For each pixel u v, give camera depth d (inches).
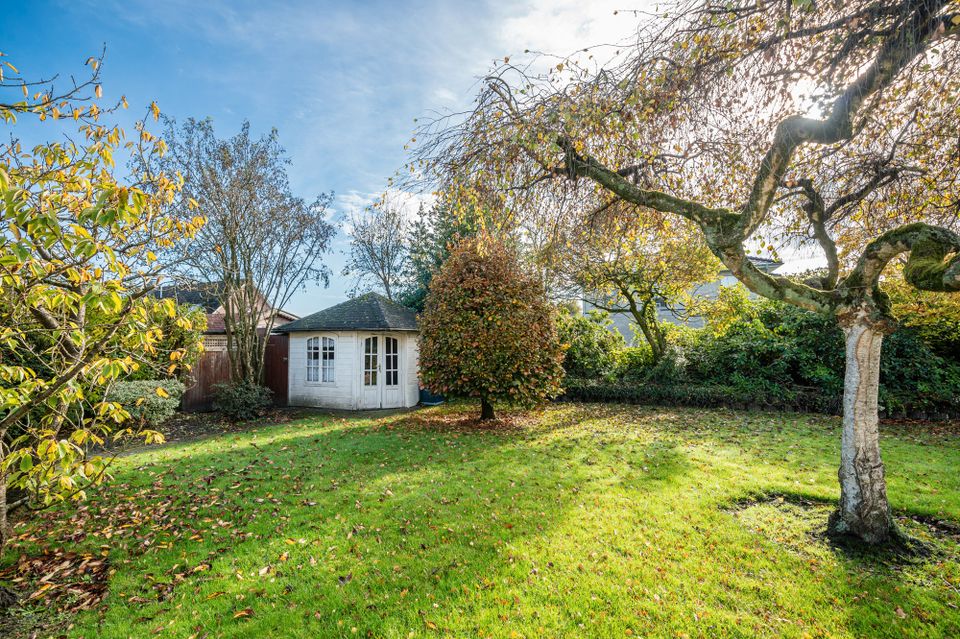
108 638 103.6
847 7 122.8
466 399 381.7
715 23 130.0
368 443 301.0
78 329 114.2
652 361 499.2
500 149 185.0
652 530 153.3
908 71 148.6
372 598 117.4
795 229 222.8
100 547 148.4
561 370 379.6
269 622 108.4
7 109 116.4
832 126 132.0
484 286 356.5
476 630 104.3
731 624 104.0
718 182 206.4
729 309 430.9
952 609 107.3
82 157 132.1
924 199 201.5
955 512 160.2
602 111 157.2
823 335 405.7
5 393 97.3
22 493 178.4
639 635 101.3
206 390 470.6
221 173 425.4
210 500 190.7
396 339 521.7
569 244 258.8
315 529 159.9
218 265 426.9
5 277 92.9
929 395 347.9
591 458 247.6
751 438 286.7
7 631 105.2
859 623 103.7
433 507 178.5
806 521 158.9
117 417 119.1
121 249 128.8
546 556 137.1
